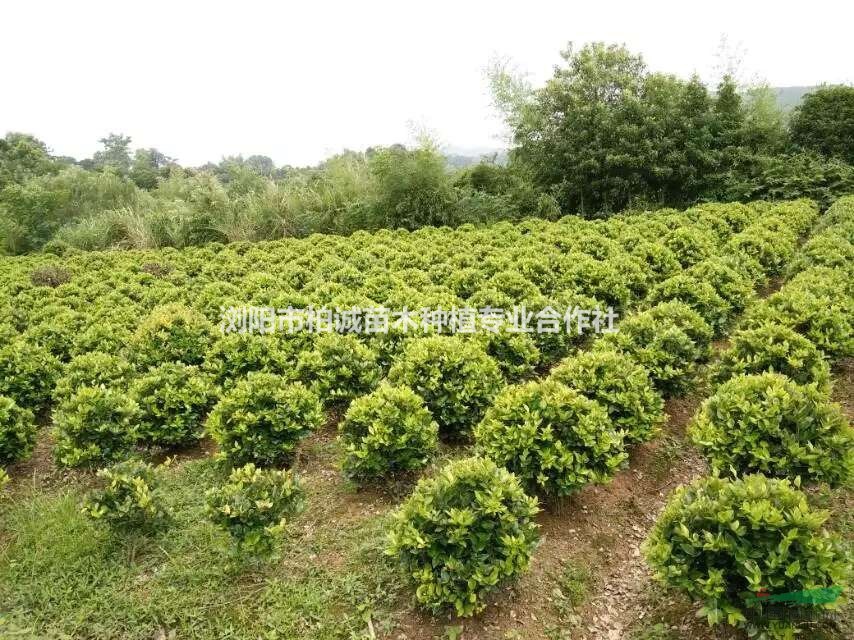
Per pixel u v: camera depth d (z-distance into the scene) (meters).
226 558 4.56
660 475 5.77
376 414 5.07
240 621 4.02
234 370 6.80
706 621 3.85
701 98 20.92
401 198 19.06
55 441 6.66
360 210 19.27
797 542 3.24
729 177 20.19
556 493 4.97
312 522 5.04
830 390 5.50
